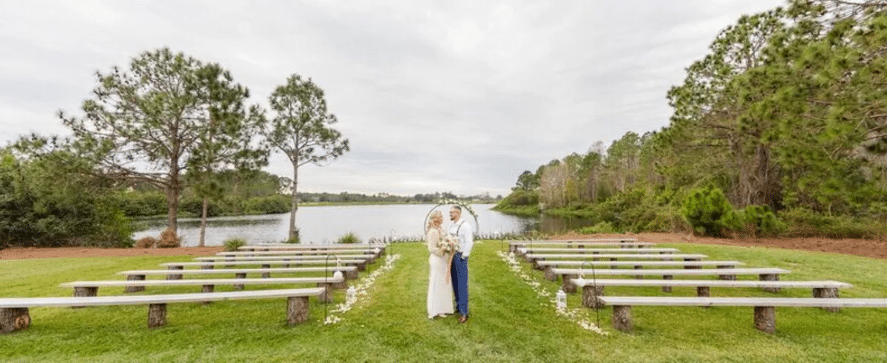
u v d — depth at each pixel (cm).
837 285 462
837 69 621
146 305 487
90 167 1259
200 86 1396
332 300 512
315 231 2777
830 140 720
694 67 1591
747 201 1677
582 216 4150
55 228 1402
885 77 602
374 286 603
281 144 1688
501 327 401
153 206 3484
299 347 348
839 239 1177
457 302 432
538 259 762
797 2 761
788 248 1059
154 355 331
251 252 959
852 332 381
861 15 689
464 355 329
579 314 443
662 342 357
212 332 388
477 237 1606
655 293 565
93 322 420
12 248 1347
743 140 1272
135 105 1387
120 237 1628
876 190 786
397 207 11025
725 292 561
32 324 413
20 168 1402
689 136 1555
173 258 968
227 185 1387
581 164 6188
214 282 497
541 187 5678
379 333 384
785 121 757
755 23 1409
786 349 338
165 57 1416
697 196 1338
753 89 836
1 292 586
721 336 371
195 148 1346
